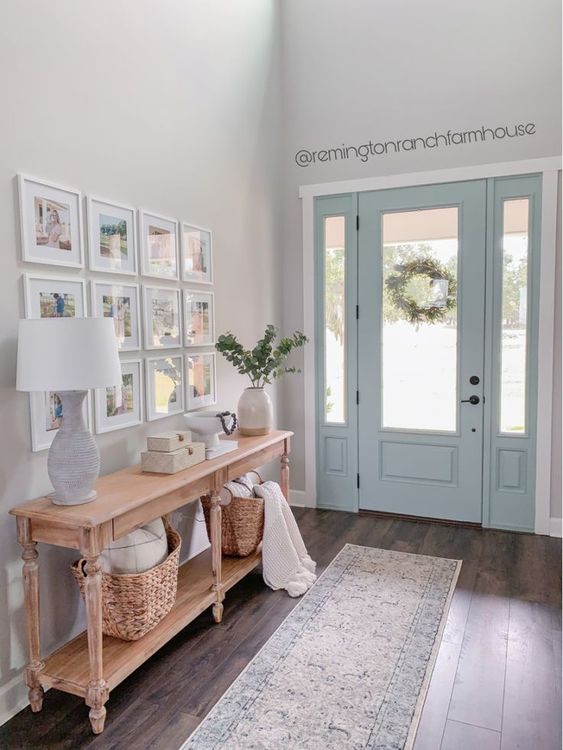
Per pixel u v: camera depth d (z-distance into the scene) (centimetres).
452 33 368
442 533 374
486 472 381
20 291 203
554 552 340
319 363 420
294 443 433
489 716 197
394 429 403
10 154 199
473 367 379
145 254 271
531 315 362
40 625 213
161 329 284
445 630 252
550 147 350
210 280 329
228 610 273
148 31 272
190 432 260
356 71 394
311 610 271
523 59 353
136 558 216
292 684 215
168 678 219
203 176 321
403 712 199
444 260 381
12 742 187
